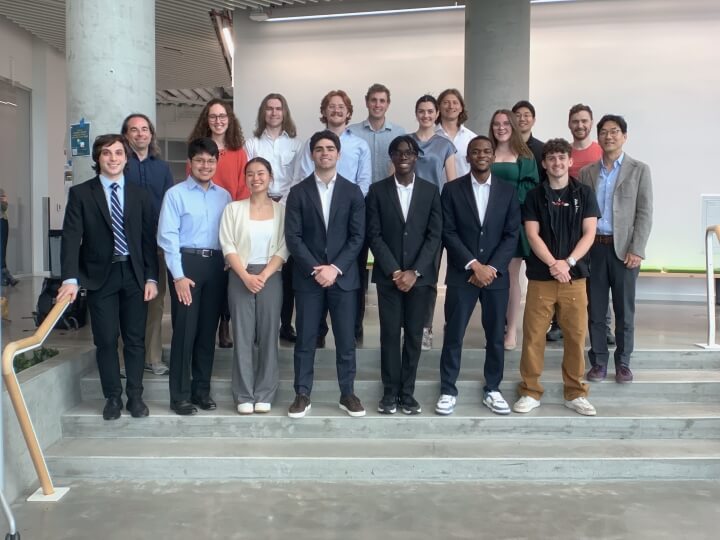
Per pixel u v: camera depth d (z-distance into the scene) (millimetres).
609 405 4176
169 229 3752
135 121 4090
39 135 11211
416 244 3830
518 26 7137
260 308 3879
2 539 2887
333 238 3803
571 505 3229
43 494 3312
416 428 3881
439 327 5480
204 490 3385
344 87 8242
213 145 3846
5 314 5957
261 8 8125
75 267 3621
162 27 8945
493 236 3885
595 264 4203
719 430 3910
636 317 6238
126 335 3859
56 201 11648
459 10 7875
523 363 4059
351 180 4375
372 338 5000
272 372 3947
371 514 3115
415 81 8070
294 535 2900
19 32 10625
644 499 3305
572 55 7688
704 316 6316
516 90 7227
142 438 3865
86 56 4770
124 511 3137
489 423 3889
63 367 3951
